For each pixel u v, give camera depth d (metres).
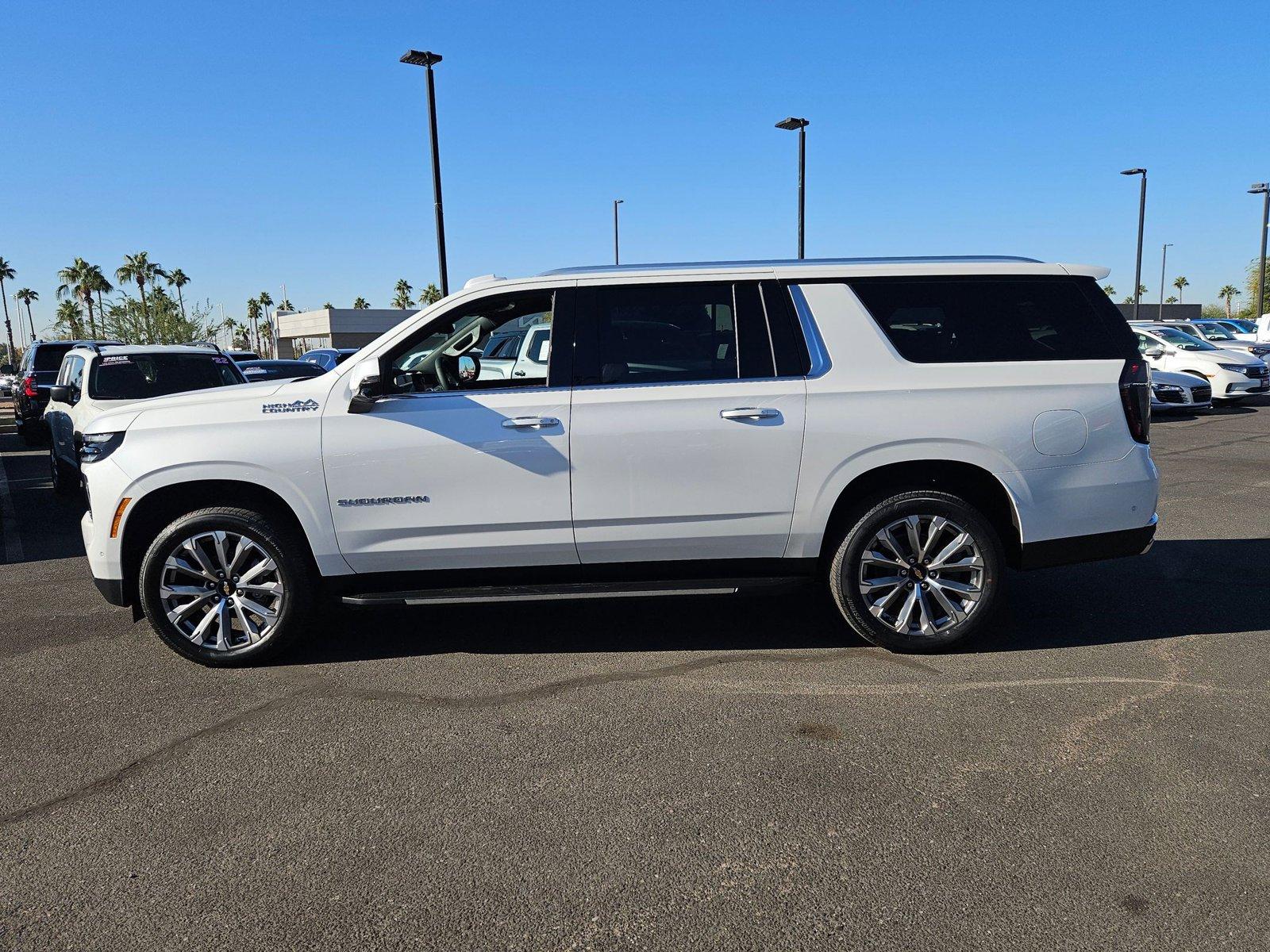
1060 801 3.16
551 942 2.48
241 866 2.87
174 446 4.48
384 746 3.71
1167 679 4.25
